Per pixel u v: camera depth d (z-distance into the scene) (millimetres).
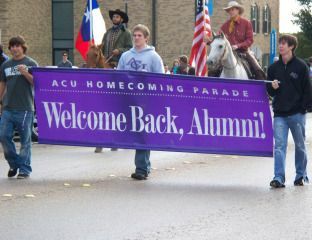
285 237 7992
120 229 8289
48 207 9461
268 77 11250
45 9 41719
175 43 42438
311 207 9539
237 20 16234
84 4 42312
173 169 12953
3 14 38188
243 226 8477
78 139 12156
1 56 17672
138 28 11891
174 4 42281
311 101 10969
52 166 13477
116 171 12781
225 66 15219
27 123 11891
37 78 12070
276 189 10867
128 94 11914
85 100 12078
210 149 11805
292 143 18172
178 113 11828
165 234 8070
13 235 8016
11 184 11273
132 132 11945
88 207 9469
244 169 12969
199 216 8977
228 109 11688
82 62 42438
